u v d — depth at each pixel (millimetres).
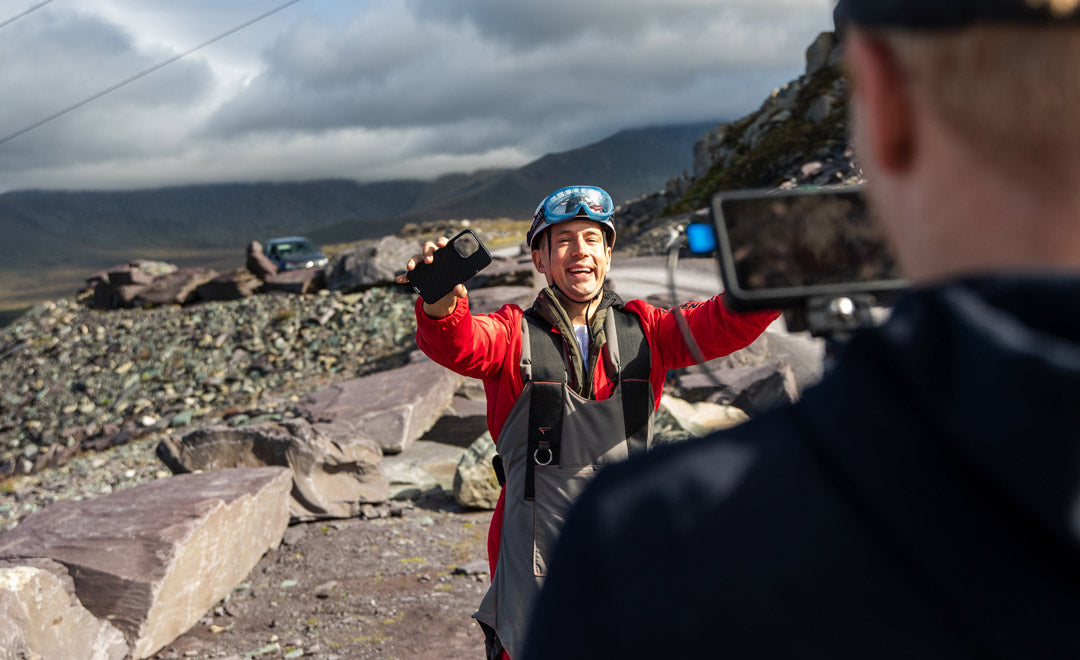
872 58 425
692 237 887
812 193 569
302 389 14320
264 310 19359
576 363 2084
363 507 6285
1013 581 361
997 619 364
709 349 1965
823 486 428
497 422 2145
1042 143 370
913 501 383
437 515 6320
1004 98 369
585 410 2023
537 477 2016
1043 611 354
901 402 398
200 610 4480
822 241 556
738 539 437
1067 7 346
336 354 15914
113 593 3996
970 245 405
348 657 3939
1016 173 382
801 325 590
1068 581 350
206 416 14688
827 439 425
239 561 5000
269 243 25062
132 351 18812
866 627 400
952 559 374
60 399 17359
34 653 3510
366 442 6555
